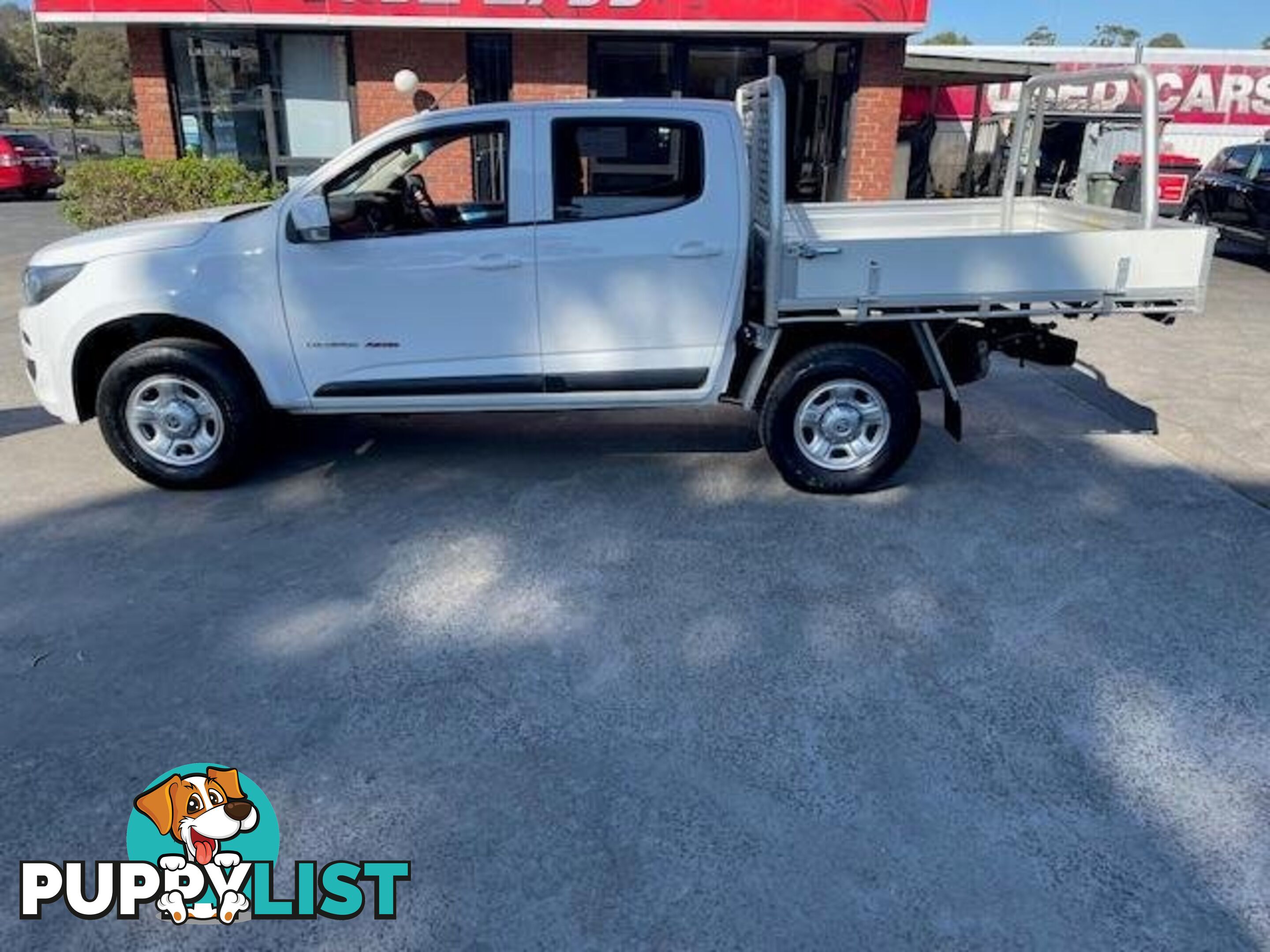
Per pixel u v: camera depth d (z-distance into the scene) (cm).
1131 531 462
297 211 449
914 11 972
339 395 490
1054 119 1644
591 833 268
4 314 924
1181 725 316
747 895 247
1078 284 467
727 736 309
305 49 1039
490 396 493
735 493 505
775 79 445
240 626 372
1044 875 254
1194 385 723
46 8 959
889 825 271
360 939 235
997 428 618
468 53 1027
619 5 966
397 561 427
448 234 470
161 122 1034
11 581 406
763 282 482
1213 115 2123
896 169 1528
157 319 482
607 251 471
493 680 338
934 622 378
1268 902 246
